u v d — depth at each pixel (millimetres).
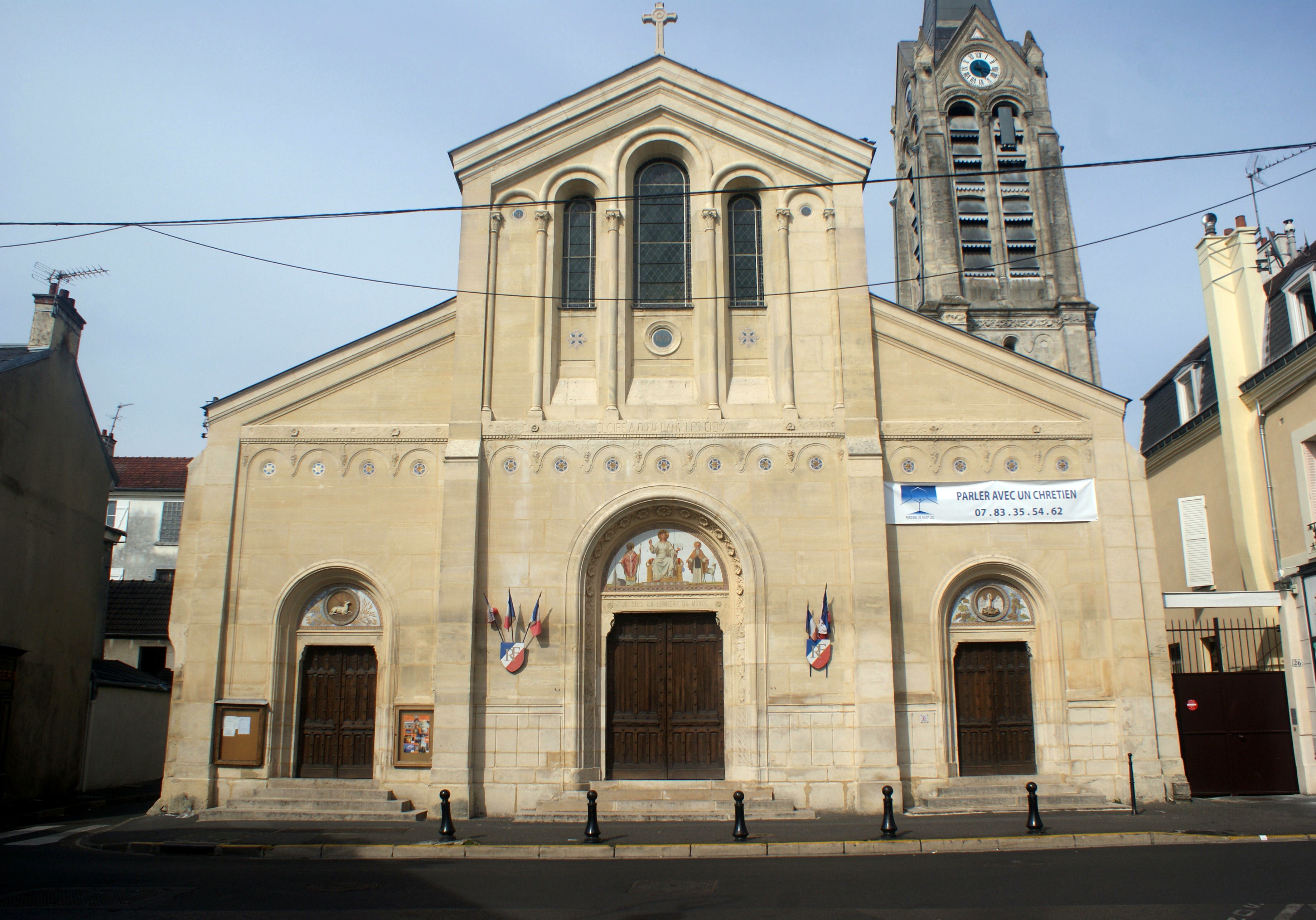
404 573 21656
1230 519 28797
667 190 24391
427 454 22266
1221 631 24703
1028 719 21688
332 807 20078
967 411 22656
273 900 12562
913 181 50500
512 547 21516
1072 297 45188
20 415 25391
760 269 23844
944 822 18922
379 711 21062
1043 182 46906
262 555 21781
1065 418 22672
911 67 50594
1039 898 12125
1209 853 15273
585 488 21844
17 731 25266
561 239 23891
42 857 16719
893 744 20406
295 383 22562
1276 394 25469
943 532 21969
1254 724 22891
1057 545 21984
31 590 26016
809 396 22562
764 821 19438
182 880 14148
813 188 23750
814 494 21891
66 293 27906
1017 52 49438
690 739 21562
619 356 22688
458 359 22406
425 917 11523
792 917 11406
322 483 22125
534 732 20719
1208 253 28609
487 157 23609
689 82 24078
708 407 22312
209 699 20938
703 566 22141
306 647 21781
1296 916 10875
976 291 45625
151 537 48562
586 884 13617
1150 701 21188
